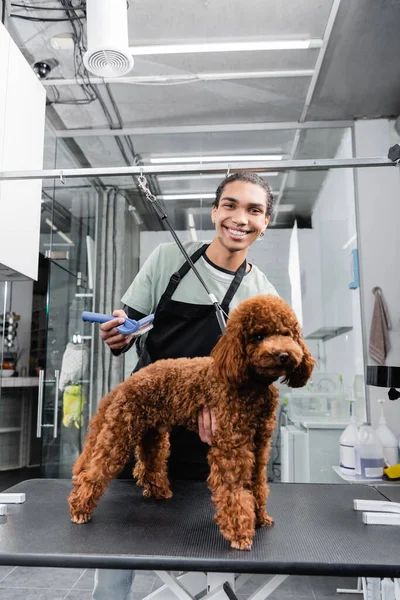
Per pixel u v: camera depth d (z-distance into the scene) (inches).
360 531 38.9
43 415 124.3
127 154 132.3
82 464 43.1
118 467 41.1
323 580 91.4
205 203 125.3
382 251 119.6
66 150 129.6
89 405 124.0
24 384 184.1
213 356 38.7
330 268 120.9
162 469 48.9
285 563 32.0
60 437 123.1
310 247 122.0
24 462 187.3
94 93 112.1
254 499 39.2
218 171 53.8
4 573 93.0
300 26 91.5
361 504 45.2
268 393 39.0
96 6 64.4
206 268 57.2
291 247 121.8
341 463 103.7
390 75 105.7
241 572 32.0
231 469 36.5
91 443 43.6
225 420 37.2
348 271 120.1
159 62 100.7
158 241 125.4
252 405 37.7
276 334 37.2
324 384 116.4
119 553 33.4
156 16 88.0
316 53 98.4
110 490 51.2
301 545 35.4
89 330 125.5
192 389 40.2
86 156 130.9
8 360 207.3
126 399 41.6
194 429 41.6
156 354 57.2
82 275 127.5
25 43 94.5
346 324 118.6
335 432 113.0
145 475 48.4
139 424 41.9
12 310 223.0
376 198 121.6
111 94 112.7
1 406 178.2
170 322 57.5
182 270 57.0
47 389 125.1
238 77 106.1
